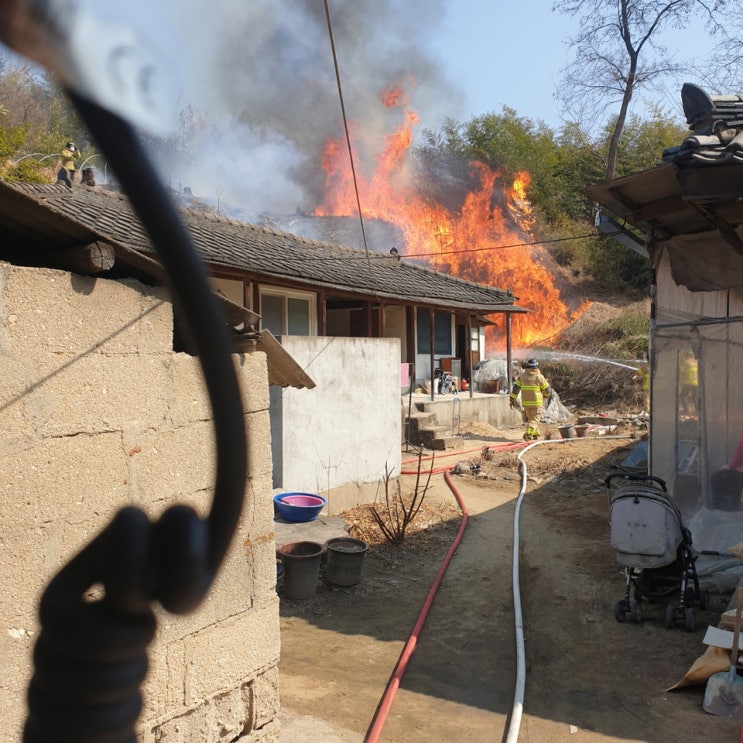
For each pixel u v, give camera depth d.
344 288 13.38
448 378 19.16
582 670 5.35
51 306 2.87
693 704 4.80
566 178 42.75
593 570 7.70
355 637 6.01
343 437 9.89
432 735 4.43
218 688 3.56
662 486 6.57
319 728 4.45
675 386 7.59
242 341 3.83
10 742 2.71
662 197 6.66
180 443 3.43
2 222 2.84
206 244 11.31
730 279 6.93
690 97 5.98
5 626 2.71
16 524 2.74
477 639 5.96
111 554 0.93
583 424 18.08
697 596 6.16
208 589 0.78
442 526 9.51
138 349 3.22
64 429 2.91
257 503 3.82
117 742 1.08
